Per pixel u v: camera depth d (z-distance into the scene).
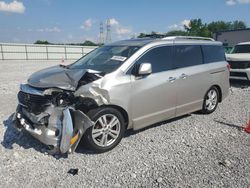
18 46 42.25
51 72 4.61
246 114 6.57
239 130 5.40
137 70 4.53
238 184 3.37
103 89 4.08
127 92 4.38
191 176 3.56
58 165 3.81
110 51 5.18
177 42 5.46
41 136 3.94
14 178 3.46
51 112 3.90
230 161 3.99
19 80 12.80
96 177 3.52
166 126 5.56
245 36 35.59
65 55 47.47
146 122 4.86
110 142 4.33
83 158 4.04
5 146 4.41
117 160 4.00
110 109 4.22
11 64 28.77
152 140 4.78
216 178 3.51
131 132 5.16
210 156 4.17
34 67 23.48
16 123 4.43
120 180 3.45
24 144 4.48
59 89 3.96
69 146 3.76
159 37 5.53
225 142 4.75
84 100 3.96
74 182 3.39
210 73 6.17
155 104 4.89
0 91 9.36
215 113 6.62
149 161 3.98
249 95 9.01
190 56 5.75
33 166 3.77
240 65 10.47
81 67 4.95
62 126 3.80
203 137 4.99
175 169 3.74
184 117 6.23
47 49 45.19
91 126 4.01
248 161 4.00
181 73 5.35
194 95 5.81
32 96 4.05
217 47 6.65
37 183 3.35
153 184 3.37
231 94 9.20
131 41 5.44
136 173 3.63
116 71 4.35
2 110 6.64
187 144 4.63
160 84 4.89
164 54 5.14
